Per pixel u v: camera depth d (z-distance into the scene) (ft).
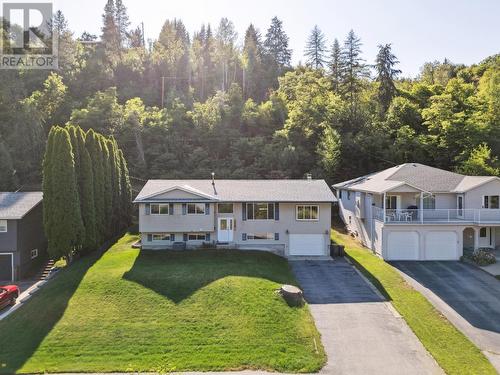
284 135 186.39
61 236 98.02
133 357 57.26
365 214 125.18
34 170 173.47
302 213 111.14
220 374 53.31
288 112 209.56
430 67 316.40
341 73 225.35
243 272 87.66
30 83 218.38
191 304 72.49
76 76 236.22
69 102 211.00
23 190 162.61
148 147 196.34
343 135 184.55
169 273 86.17
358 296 80.12
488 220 107.45
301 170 180.96
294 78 234.38
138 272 86.89
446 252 107.96
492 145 163.32
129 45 360.89
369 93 222.28
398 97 199.93
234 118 210.79
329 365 55.36
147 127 197.77
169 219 108.06
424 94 212.64
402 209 112.16
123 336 62.69
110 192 123.95
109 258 100.01
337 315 71.20
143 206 108.06
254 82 278.05
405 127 176.76
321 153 172.65
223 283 80.18
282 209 111.14
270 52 321.52
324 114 192.13
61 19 325.83
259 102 256.11
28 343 60.95
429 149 170.30
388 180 118.52
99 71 242.37
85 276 85.10
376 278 90.79
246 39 325.62
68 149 100.12
